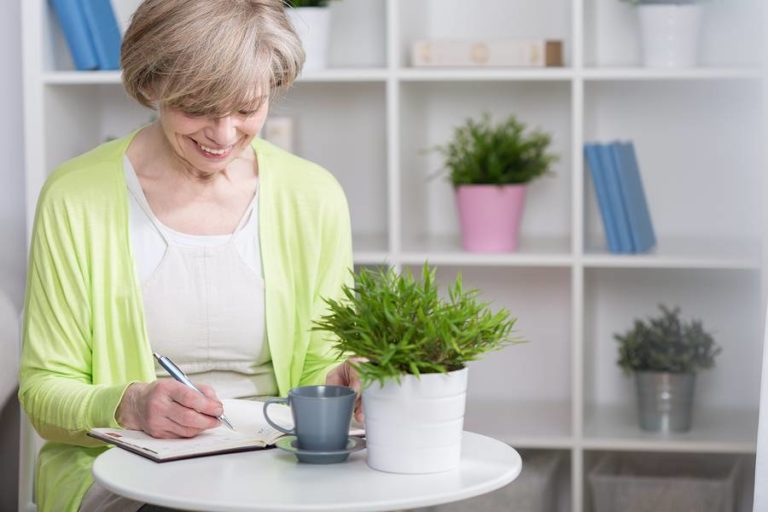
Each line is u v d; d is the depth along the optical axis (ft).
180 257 6.64
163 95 5.87
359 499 4.59
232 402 6.14
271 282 6.81
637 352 10.18
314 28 10.00
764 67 9.44
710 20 10.60
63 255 6.54
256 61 5.83
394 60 9.87
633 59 10.90
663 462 10.43
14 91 10.62
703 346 10.15
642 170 11.00
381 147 11.22
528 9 11.01
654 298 11.10
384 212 11.27
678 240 10.74
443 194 11.31
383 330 4.94
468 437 5.61
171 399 5.49
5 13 10.57
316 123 11.25
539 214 11.19
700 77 9.70
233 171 6.91
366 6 11.05
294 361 7.00
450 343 4.86
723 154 10.78
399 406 4.93
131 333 6.57
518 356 11.35
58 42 10.21
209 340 6.74
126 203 6.63
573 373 9.95
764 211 9.43
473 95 11.12
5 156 10.68
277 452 5.33
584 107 10.30
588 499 10.50
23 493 8.25
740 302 10.85
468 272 11.28
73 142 10.52
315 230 6.99
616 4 10.88
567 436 9.95
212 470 5.01
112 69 10.02
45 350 6.46
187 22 5.79
